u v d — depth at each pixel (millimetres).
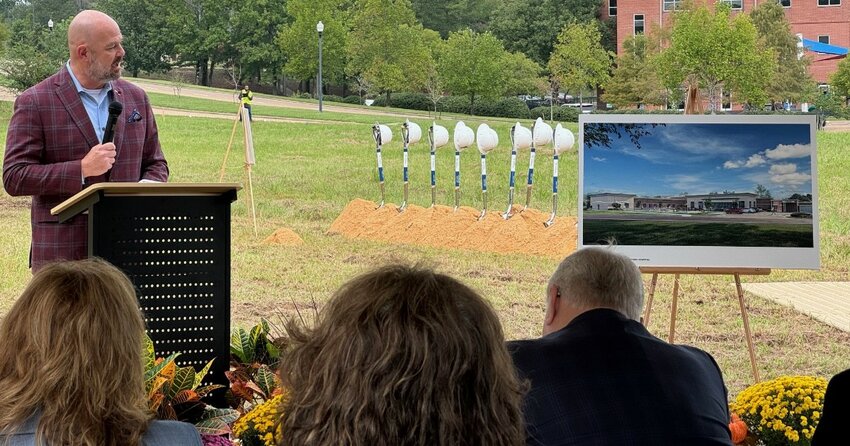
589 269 2459
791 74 30078
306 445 1428
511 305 8492
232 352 4000
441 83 34656
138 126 4469
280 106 33688
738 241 5008
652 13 39875
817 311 8141
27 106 4258
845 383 2348
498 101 33469
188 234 3566
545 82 35594
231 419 3320
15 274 9398
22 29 36625
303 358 1499
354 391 1404
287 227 12594
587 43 35312
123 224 3484
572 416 2215
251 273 9625
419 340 1417
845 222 13047
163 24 42688
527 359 2299
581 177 5129
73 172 4031
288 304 8414
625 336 2340
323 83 43781
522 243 11203
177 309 3584
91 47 4297
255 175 16891
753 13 30969
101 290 1767
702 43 28953
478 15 48719
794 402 3414
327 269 9938
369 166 18094
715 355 6871
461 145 12406
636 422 2209
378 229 12070
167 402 3240
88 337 1708
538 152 19234
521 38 43312
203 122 24422
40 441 1663
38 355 1691
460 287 1519
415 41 38594
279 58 42844
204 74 44156
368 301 1465
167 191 3438
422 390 1401
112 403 1722
